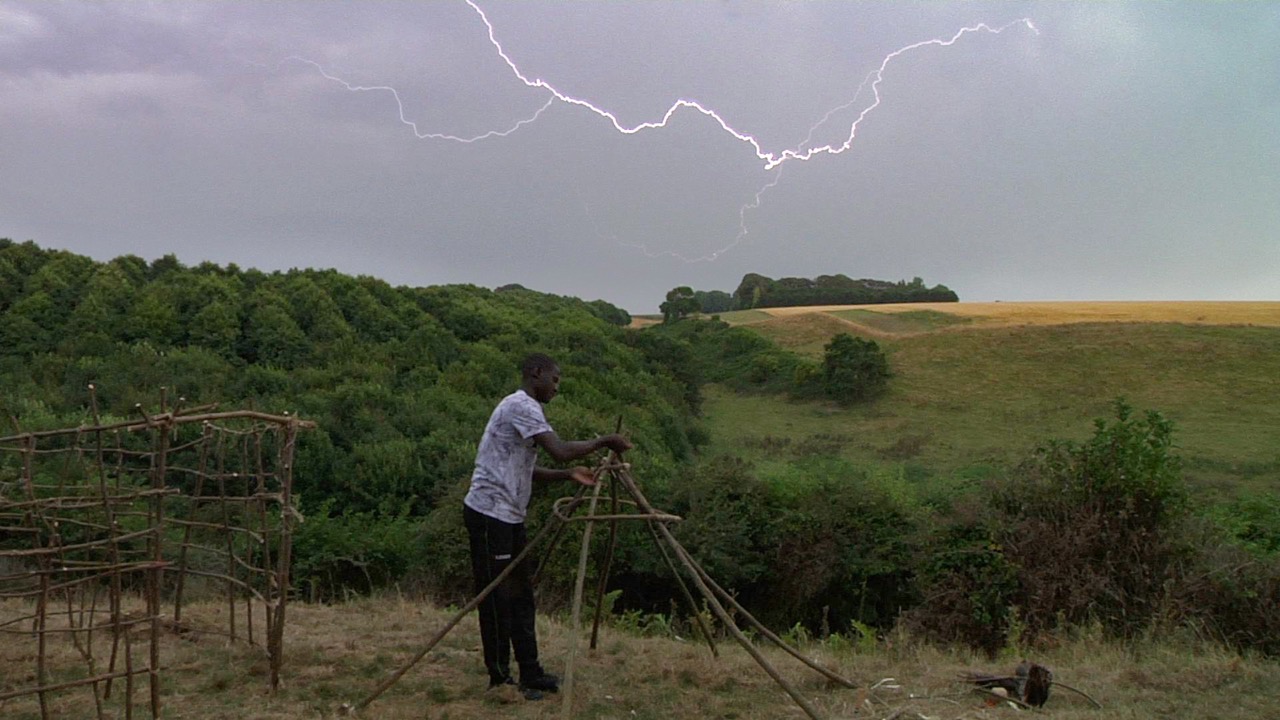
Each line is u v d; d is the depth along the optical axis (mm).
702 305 83438
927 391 47156
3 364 26312
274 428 6309
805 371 48844
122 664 6137
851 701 5590
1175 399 42000
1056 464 9383
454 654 6484
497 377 33500
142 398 23250
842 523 14523
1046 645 8086
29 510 5578
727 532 14477
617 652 6840
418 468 20562
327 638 6941
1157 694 5797
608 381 33906
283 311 32812
